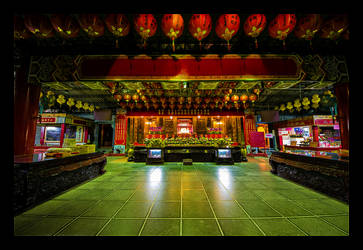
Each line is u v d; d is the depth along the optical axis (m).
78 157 4.07
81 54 4.26
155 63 4.35
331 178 3.34
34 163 2.86
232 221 2.37
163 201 3.11
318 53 4.26
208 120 12.71
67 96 10.09
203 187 3.99
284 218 2.46
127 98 7.77
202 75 4.35
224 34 2.98
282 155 4.92
